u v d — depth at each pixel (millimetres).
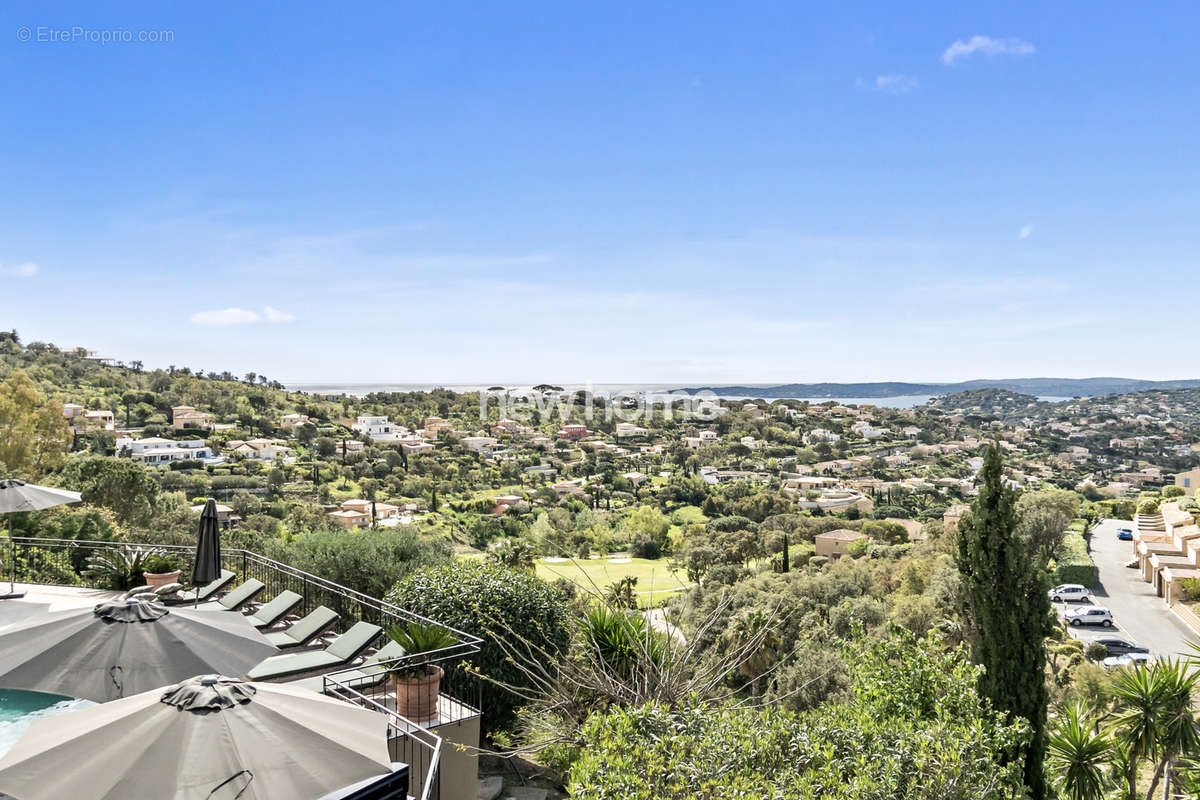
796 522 62250
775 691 12266
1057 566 45250
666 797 4129
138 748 3260
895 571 40719
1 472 22297
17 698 6918
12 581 10609
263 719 3617
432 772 4645
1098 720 10375
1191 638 33906
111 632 5008
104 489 26797
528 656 7590
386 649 6598
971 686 6355
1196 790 9070
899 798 4742
